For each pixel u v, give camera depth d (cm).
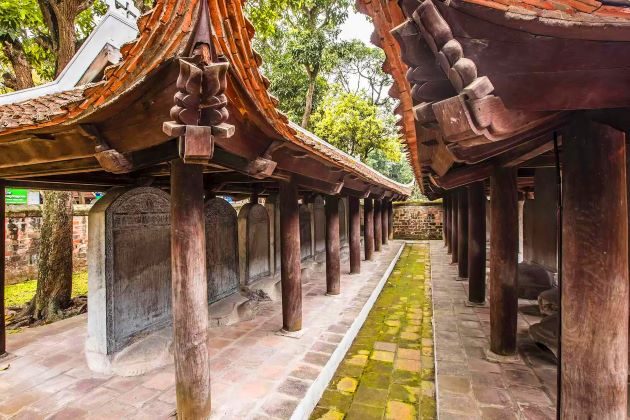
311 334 424
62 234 632
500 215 341
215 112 192
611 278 156
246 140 255
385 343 466
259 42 1383
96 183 383
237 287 539
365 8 153
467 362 338
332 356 367
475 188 533
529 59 117
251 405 274
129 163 230
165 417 261
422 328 524
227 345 387
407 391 347
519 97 121
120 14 496
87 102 197
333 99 1502
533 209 605
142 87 192
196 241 233
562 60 118
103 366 329
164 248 404
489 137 125
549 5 120
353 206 770
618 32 110
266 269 631
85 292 755
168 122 186
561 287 172
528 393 284
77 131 229
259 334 420
